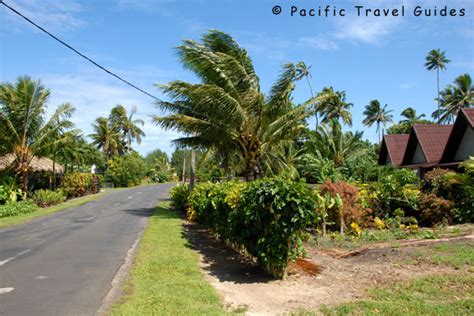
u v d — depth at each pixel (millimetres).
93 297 5934
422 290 5699
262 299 5750
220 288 6336
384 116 64438
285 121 16391
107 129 57625
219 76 16531
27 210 19438
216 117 16547
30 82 22406
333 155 32188
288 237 6617
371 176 26203
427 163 24344
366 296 5672
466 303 5031
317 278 6793
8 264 8195
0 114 21688
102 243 10758
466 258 7152
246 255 8695
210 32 17391
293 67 15969
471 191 12516
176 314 5027
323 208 11117
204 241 10852
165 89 16328
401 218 12727
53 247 10164
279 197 6391
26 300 5820
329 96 16859
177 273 7164
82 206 23297
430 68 55812
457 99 47094
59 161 35062
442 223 12422
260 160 18891
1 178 22641
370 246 9438
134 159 56344
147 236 11539
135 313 5074
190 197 15414
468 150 20859
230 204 8164
